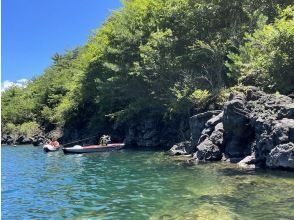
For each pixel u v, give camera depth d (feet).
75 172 74.38
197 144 82.17
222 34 102.99
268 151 59.98
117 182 58.49
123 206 42.75
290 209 35.63
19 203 48.32
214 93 90.89
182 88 102.83
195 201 41.70
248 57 82.99
